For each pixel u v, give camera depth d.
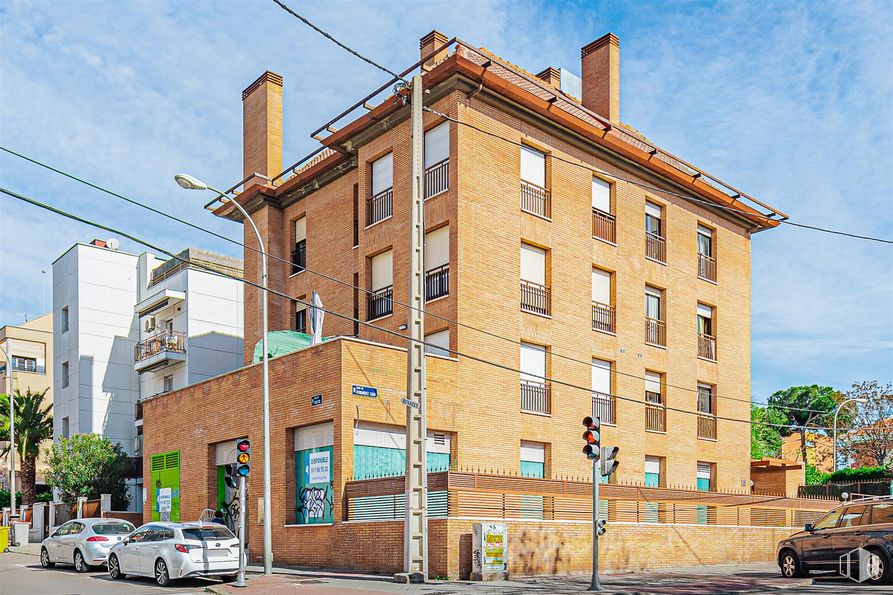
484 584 18.53
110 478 42.69
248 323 34.09
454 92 26.09
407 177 27.33
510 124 27.47
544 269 28.16
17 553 33.84
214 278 43.97
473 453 24.86
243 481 18.75
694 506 27.06
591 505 23.45
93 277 47.28
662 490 25.95
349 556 21.97
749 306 36.50
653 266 31.97
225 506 28.59
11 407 40.59
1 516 46.09
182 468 30.72
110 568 21.91
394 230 27.67
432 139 26.86
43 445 59.72
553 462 27.16
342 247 30.52
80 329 46.28
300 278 32.47
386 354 24.33
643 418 30.48
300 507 24.58
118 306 47.91
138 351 45.19
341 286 30.23
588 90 33.38
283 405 25.39
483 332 25.58
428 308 26.05
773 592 17.22
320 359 24.02
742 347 35.78
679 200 33.62
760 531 29.03
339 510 22.58
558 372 27.73
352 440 23.05
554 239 28.25
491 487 21.05
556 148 28.88
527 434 26.55
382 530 21.08
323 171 31.41
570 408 27.98
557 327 27.92
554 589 17.66
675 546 25.31
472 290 25.53
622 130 32.03
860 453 54.12
